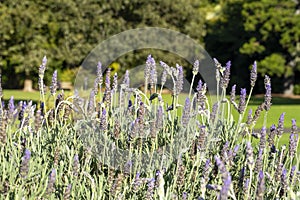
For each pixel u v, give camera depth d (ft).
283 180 11.35
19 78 101.91
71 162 12.37
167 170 13.05
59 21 81.61
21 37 80.02
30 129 13.35
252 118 13.89
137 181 11.44
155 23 90.99
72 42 83.15
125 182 12.01
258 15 128.26
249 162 10.52
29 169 11.50
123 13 89.66
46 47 81.66
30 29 79.71
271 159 13.79
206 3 149.38
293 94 142.41
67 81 84.84
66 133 14.03
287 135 39.09
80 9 82.89
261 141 12.80
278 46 132.98
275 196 11.96
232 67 142.10
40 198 11.17
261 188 9.52
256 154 13.66
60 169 12.21
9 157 12.41
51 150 13.84
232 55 143.33
